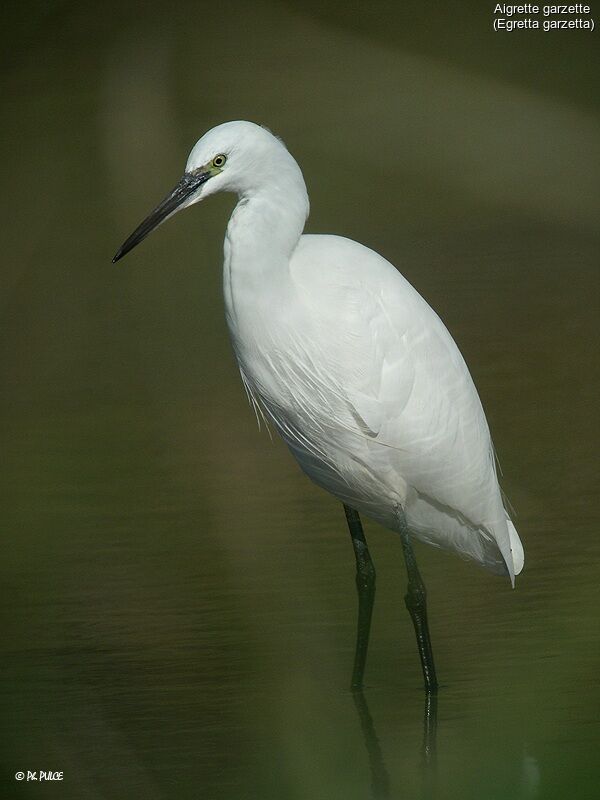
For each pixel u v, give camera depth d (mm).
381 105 14336
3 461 12297
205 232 18500
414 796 6023
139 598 9289
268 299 7816
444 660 8117
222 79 18891
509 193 14234
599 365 13797
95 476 11867
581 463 11336
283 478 11742
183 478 11766
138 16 19188
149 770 6645
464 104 13703
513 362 14062
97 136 17719
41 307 17109
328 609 9125
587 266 17609
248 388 8688
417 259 18484
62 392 14367
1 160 19344
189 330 16250
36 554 10148
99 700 7633
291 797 6305
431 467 8211
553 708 7148
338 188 20891
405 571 9828
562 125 13711
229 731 7207
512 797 4289
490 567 8750
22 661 8242
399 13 21094
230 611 9008
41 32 19391
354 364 7926
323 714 7438
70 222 19016
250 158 7676
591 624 8273
